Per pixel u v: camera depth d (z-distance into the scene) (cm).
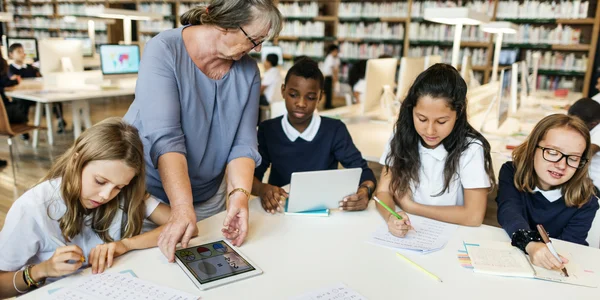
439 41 688
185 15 133
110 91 434
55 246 119
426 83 141
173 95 126
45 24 1040
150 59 125
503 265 117
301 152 195
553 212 154
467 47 680
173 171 120
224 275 106
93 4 971
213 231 131
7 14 620
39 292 97
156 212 133
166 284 103
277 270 111
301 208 149
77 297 96
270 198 152
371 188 170
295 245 126
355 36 762
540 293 106
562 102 446
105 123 117
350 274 111
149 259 114
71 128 576
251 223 140
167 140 123
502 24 376
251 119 147
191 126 134
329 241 129
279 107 322
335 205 153
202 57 131
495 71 409
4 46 632
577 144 142
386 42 741
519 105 404
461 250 127
